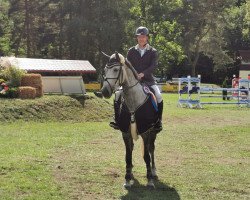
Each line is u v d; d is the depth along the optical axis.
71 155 11.05
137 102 7.73
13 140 13.18
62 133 15.01
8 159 10.07
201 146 13.23
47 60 34.31
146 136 7.95
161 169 9.82
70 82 22.42
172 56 59.50
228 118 21.67
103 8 54.41
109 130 16.17
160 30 60.09
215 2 63.44
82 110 20.09
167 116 21.89
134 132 7.75
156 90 8.32
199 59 74.00
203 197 7.70
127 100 7.75
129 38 55.16
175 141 14.09
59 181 8.41
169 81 65.94
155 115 7.95
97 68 56.50
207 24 65.12
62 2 56.94
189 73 74.31
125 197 7.55
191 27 66.00
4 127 16.00
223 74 73.75
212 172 9.60
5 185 7.96
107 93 7.39
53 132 15.19
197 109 27.16
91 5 55.69
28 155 10.72
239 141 14.36
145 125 7.75
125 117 7.79
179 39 63.34
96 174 9.05
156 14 60.38
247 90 30.58
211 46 64.06
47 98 20.00
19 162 9.77
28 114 18.09
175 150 12.45
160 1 59.81
